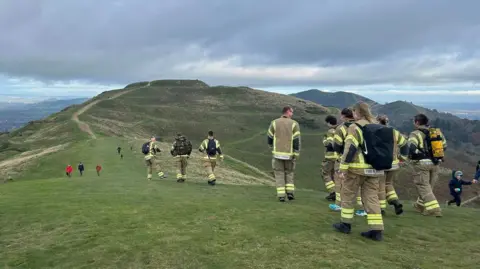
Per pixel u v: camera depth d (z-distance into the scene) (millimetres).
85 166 42719
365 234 7156
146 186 14070
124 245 6449
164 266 5605
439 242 7043
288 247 6379
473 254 6352
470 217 9305
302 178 98688
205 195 11727
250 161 122875
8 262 5840
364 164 6945
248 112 194625
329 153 10898
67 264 5734
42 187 13625
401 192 61312
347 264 5680
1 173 43562
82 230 7367
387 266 5652
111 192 12180
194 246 6379
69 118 126250
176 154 15977
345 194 7324
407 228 7984
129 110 171250
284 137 10320
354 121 7570
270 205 9820
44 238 6922
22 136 109125
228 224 7805
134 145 63125
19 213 8734
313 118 183500
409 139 9492
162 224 7781
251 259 5836
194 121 170250
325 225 7867
